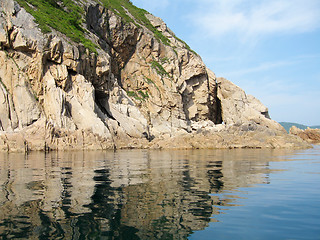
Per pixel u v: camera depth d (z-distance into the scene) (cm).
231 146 3856
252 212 677
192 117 6806
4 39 3784
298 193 877
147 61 6575
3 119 3516
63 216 636
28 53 3906
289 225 586
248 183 1045
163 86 6262
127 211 678
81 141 3462
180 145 3825
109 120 4241
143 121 5088
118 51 6312
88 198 799
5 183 1027
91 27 5909
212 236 527
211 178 1161
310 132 6656
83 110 3878
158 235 530
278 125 6272
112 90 5119
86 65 4478
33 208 695
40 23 4116
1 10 3884
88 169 1473
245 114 6800
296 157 2322
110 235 529
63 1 5612
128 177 1184
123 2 8262
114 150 3506
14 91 3691
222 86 7356
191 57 7138
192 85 7025
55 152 3008
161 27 7706
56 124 3572
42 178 1150
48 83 3841
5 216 634
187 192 884
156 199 793
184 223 597
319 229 562
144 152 3120
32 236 520
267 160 2034
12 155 2545
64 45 4134
